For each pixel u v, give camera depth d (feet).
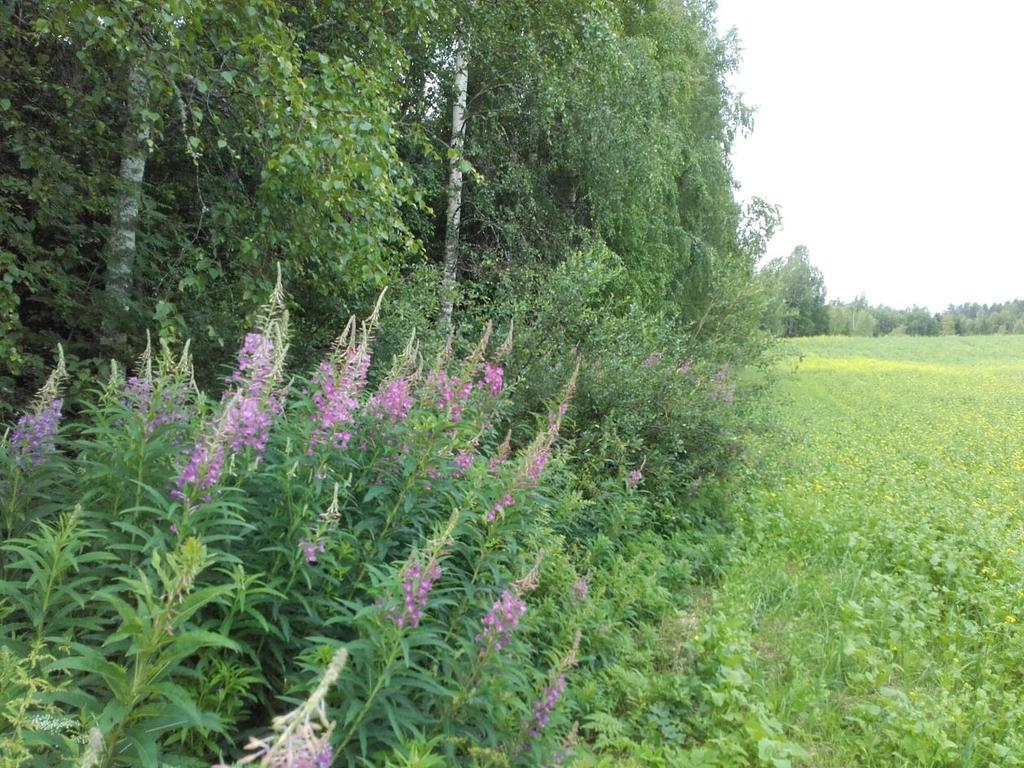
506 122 37.76
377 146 18.26
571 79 35.24
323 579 10.74
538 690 11.54
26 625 8.94
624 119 39.06
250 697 9.50
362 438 12.60
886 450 46.65
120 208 20.75
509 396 22.71
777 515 27.71
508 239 35.94
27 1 19.11
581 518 20.47
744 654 16.19
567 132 37.45
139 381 12.07
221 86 20.54
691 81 51.83
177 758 8.20
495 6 31.60
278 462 11.43
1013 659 18.10
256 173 24.59
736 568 21.88
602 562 19.63
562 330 25.55
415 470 12.16
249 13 16.42
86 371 18.61
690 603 19.56
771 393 41.81
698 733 14.30
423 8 23.06
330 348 25.18
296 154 17.19
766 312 38.70
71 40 19.01
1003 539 26.89
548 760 10.29
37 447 11.36
